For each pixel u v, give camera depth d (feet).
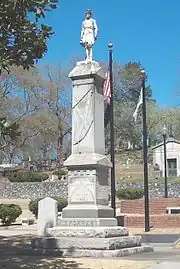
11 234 68.54
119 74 284.82
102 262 37.96
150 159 232.53
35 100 219.41
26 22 30.73
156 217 78.18
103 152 50.80
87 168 48.19
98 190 47.98
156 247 53.57
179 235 66.54
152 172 205.57
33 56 31.22
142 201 94.89
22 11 30.22
